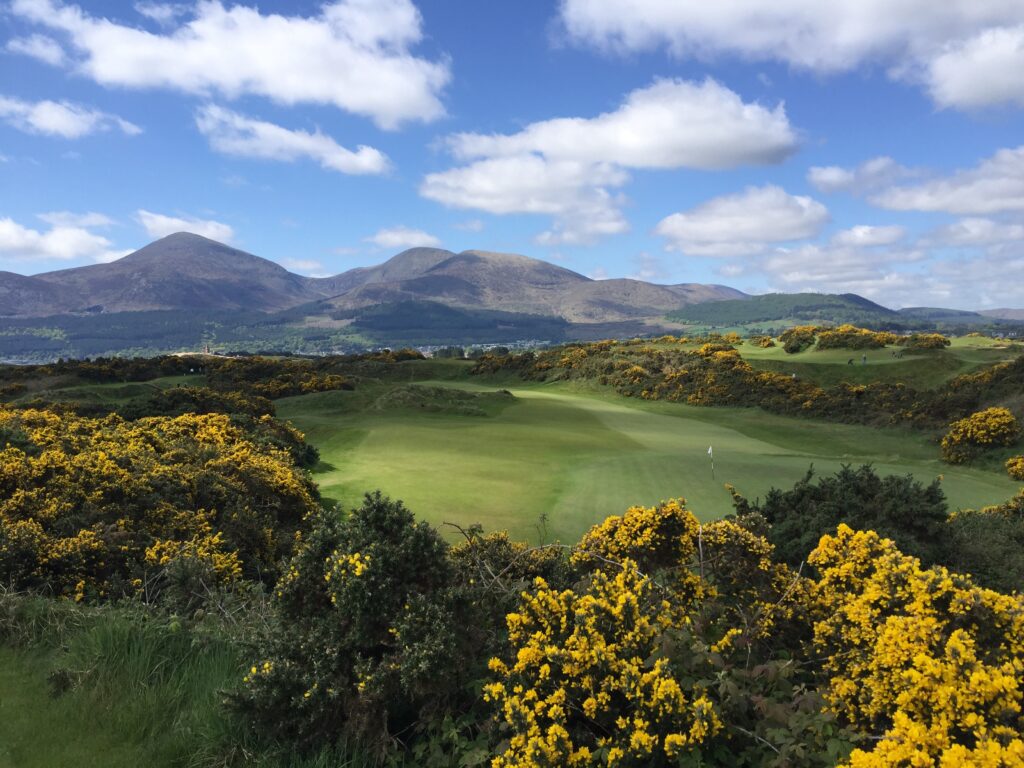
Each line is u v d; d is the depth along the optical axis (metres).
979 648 3.02
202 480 14.19
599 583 4.02
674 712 2.98
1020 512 16.98
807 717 2.90
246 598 6.90
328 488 22.80
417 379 76.44
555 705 3.20
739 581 4.52
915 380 58.50
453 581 4.35
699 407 55.88
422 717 3.62
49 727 3.87
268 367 64.12
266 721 3.59
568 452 30.67
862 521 9.91
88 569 8.48
